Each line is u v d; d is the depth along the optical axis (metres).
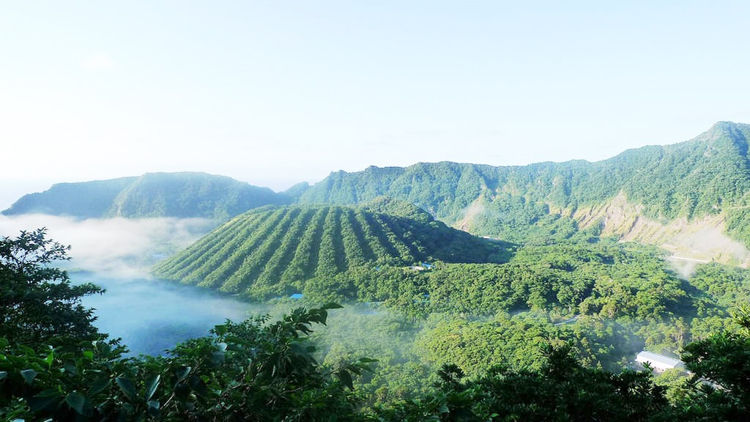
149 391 3.87
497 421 7.80
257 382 4.95
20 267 23.45
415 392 63.47
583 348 87.31
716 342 9.35
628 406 8.89
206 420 4.61
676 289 142.00
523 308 136.12
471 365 78.25
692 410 7.77
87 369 3.96
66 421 3.38
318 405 4.97
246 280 185.38
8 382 3.43
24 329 15.88
